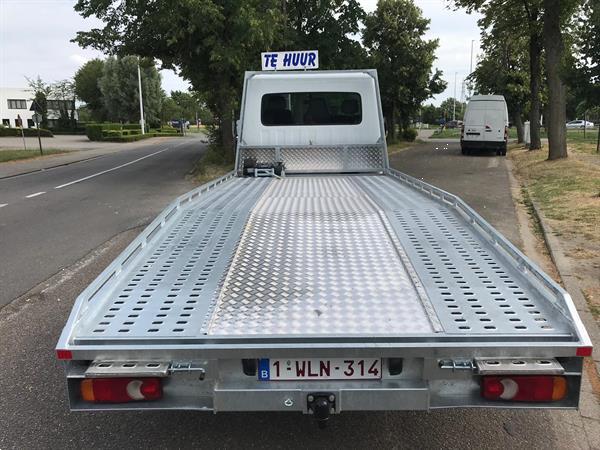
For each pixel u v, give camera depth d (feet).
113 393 7.54
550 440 10.28
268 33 54.34
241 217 13.03
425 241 11.12
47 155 98.94
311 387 7.68
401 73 104.37
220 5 52.06
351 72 23.30
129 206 39.32
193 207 14.11
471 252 10.50
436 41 105.60
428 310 8.14
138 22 58.54
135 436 10.51
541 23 70.18
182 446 10.14
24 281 20.85
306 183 19.29
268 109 23.62
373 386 7.64
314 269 9.70
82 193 47.11
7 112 288.10
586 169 47.60
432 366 7.41
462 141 78.95
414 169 58.08
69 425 10.92
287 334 7.52
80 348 7.35
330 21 70.59
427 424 10.82
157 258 10.40
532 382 7.39
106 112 255.70
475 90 128.47
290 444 10.16
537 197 36.63
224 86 60.80
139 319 8.00
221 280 9.31
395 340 7.39
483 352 7.29
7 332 15.81
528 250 23.56
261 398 7.63
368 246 10.84
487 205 34.86
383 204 14.40
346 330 7.61
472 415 11.14
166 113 286.05
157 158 90.58
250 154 23.48
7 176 63.72
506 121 76.74
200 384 7.71
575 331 7.34
